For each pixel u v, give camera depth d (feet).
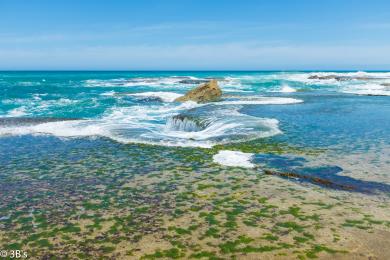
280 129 69.41
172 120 84.64
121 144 59.47
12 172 44.57
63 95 154.10
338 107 103.86
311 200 34.58
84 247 26.20
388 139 60.49
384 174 42.19
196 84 231.50
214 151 53.67
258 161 48.08
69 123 78.89
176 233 28.12
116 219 30.78
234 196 35.70
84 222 30.27
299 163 46.91
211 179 40.98
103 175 43.04
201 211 32.22
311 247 25.85
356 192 36.78
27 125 76.89
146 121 88.43
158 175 42.73
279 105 108.27
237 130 67.15
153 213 31.91
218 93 131.44
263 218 30.58
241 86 210.38
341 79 268.21
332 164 46.32
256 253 25.13
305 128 70.49
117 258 24.67
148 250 25.64
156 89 187.83
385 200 34.65
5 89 186.70
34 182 40.73
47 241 27.12
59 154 53.36
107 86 214.69
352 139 60.64
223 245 26.22
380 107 103.91
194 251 25.46
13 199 35.55
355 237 27.20
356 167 44.91
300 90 176.35
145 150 55.21
